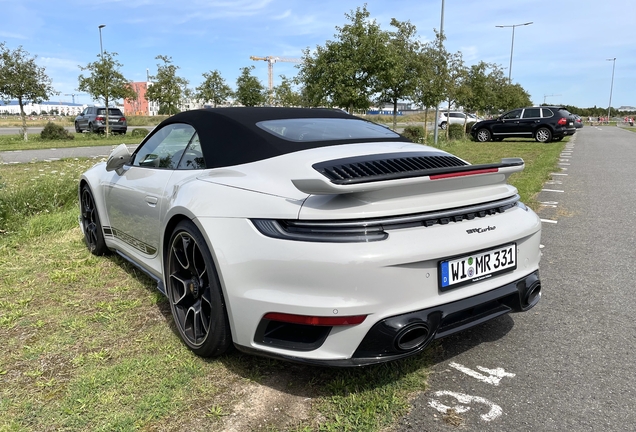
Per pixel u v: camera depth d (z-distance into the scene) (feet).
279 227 6.74
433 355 8.41
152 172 10.25
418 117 206.69
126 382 7.41
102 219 12.87
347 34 50.98
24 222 16.75
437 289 6.80
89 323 9.49
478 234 7.18
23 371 7.75
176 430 6.32
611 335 9.18
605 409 6.85
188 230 7.96
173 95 93.09
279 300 6.53
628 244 15.40
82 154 47.24
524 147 58.44
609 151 52.90
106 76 81.51
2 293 11.00
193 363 7.93
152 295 10.82
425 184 6.73
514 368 7.98
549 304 10.68
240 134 8.66
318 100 53.88
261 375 7.64
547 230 17.25
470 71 76.13
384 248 6.33
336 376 7.59
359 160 7.64
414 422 6.53
